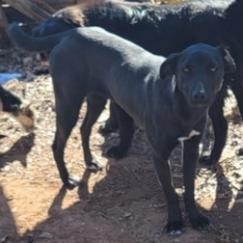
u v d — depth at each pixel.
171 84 3.11
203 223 3.30
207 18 3.69
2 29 5.39
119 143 3.87
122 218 3.39
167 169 3.23
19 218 3.41
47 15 5.23
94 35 3.50
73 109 3.55
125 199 3.52
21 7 5.23
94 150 3.90
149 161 3.81
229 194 3.51
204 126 3.21
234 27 3.66
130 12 3.73
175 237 3.25
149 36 3.72
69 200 3.53
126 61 3.37
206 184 3.58
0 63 5.07
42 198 3.54
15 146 3.96
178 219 3.28
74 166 3.77
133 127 3.77
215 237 3.25
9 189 3.61
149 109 3.19
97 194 3.56
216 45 3.68
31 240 3.28
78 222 3.38
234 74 3.66
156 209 3.44
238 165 3.70
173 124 3.13
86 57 3.48
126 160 3.82
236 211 3.40
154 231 3.30
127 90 3.33
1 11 5.34
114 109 3.85
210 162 3.72
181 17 3.71
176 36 3.71
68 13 3.74
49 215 3.43
